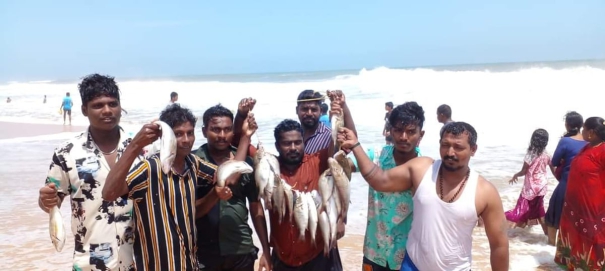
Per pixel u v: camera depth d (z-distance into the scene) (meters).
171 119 3.74
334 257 4.47
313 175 4.46
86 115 3.81
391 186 3.93
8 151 15.75
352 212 8.72
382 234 4.16
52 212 3.64
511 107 18.61
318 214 4.25
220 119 4.27
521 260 6.60
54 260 6.69
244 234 4.36
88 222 3.73
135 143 3.38
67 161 3.72
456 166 3.61
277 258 4.46
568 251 5.93
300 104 5.44
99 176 3.74
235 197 4.35
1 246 7.22
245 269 4.40
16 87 65.38
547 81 21.55
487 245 7.15
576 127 6.88
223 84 41.81
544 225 7.52
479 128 16.33
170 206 3.56
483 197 3.62
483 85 22.59
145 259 3.56
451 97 21.50
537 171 7.52
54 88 59.38
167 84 44.62
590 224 5.59
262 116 21.78
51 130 21.69
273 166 4.22
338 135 4.12
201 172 3.98
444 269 3.68
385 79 28.53
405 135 3.97
